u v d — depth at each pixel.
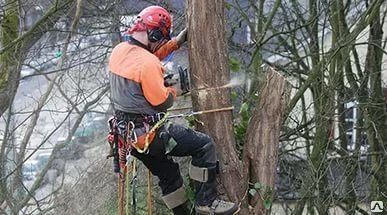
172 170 5.25
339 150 11.23
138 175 9.40
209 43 5.08
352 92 11.23
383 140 11.56
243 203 5.26
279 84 5.29
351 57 14.41
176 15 9.87
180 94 4.92
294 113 11.49
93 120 11.60
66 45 9.80
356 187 11.12
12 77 10.45
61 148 10.62
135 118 4.73
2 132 11.38
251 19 11.78
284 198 11.16
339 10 11.04
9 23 10.54
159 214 9.47
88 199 10.04
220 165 5.14
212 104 5.11
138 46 4.77
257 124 5.32
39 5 10.54
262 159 5.30
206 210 5.00
